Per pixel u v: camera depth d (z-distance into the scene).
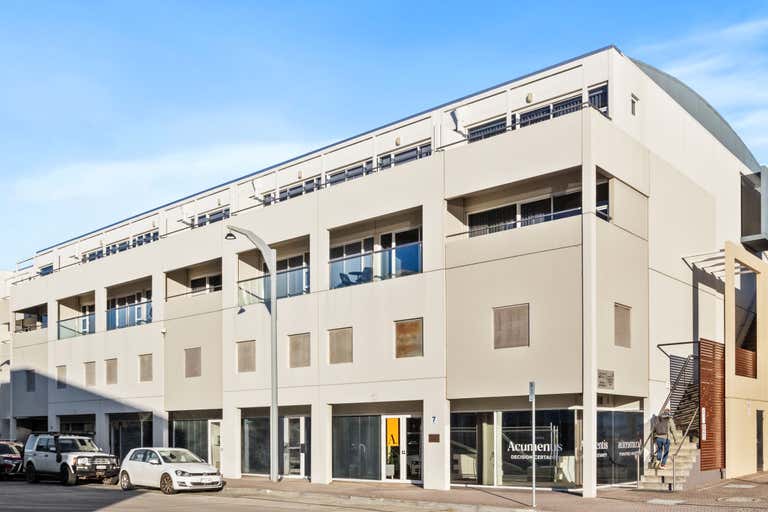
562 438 21.77
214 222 36.19
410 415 25.55
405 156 28.45
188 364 34.38
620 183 22.64
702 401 23.31
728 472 24.36
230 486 26.05
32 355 46.59
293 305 29.16
